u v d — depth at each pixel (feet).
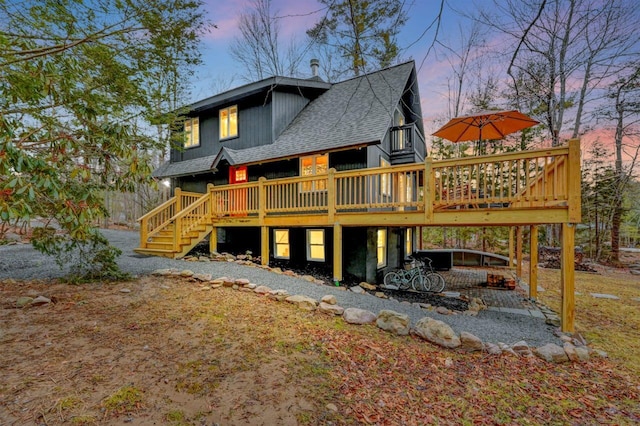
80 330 11.90
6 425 6.68
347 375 10.57
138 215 77.15
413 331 14.61
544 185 16.67
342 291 21.65
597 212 53.16
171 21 15.12
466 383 10.80
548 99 44.75
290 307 16.90
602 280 34.50
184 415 7.67
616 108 44.50
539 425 8.73
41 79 10.18
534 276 24.50
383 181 32.68
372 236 29.99
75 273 19.57
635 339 16.31
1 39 9.99
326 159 30.81
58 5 12.12
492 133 28.25
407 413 8.86
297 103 38.96
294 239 32.65
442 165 19.74
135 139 15.08
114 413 7.43
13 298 15.03
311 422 7.97
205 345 11.61
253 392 8.96
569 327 16.21
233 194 30.73
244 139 38.50
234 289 19.38
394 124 35.70
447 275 36.35
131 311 14.38
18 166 8.02
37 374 8.72
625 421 9.07
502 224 19.89
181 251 28.19
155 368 9.67
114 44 14.51
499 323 17.83
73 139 10.29
